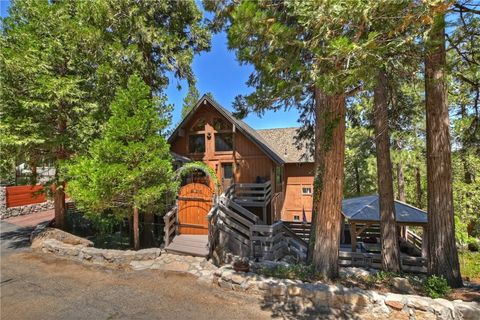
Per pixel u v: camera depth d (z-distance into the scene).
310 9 4.11
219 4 8.48
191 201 10.52
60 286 6.64
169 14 12.27
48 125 10.18
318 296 5.80
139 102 8.62
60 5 10.74
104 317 5.23
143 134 8.58
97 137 10.25
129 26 11.13
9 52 9.23
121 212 8.88
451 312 5.11
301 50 5.40
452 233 7.34
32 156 10.52
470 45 5.96
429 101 7.57
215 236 9.55
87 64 10.88
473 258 15.69
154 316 5.30
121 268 7.85
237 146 16.55
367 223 11.80
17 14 10.41
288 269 7.50
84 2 10.41
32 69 9.37
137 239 9.12
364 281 7.46
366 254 10.08
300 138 15.41
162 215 11.58
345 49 3.87
